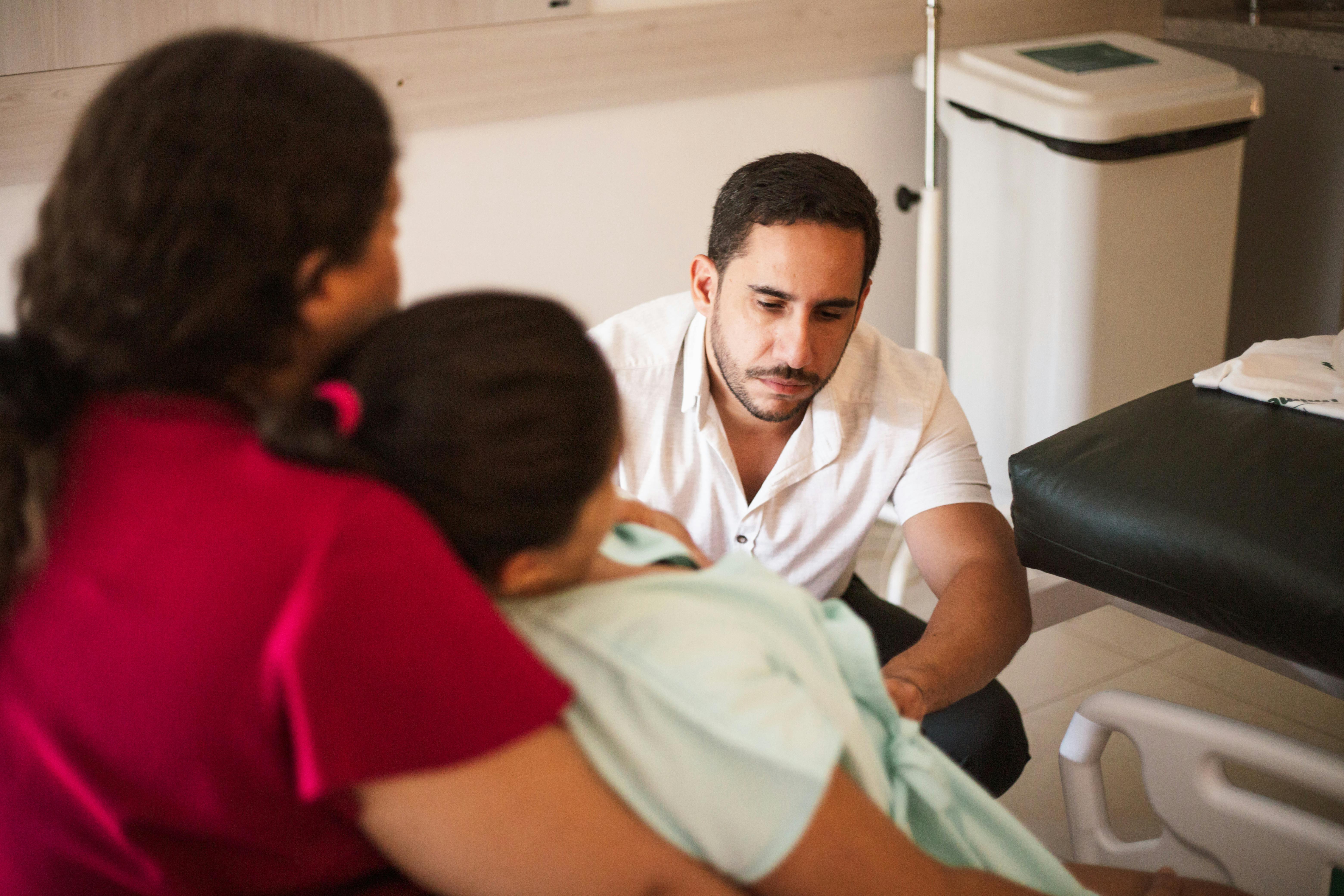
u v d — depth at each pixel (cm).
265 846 60
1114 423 135
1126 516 121
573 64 222
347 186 59
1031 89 232
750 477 145
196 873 60
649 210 242
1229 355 304
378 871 67
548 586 74
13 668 57
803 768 64
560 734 62
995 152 243
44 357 57
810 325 127
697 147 243
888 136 264
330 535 56
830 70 249
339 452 59
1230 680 208
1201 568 114
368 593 56
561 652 69
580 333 67
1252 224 289
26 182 185
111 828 58
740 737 65
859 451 143
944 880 69
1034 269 241
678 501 144
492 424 62
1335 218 269
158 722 55
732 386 132
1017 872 86
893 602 206
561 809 60
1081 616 232
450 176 220
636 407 142
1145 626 229
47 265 58
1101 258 233
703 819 66
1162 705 124
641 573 81
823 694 74
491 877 59
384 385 63
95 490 57
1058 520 127
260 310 58
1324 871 116
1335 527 108
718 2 235
